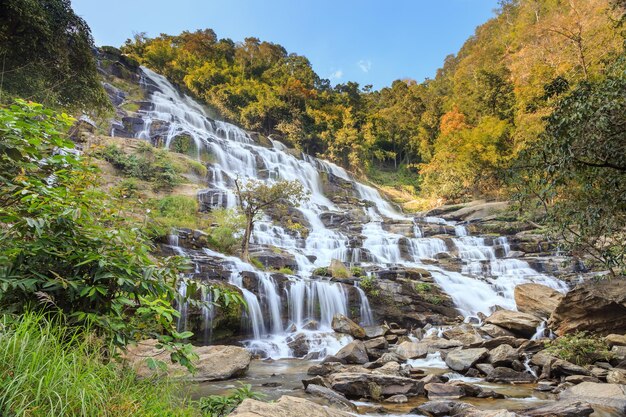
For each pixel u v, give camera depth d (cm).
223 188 2823
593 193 841
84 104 1786
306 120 5666
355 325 1302
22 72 1474
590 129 700
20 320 300
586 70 2830
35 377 234
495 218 2966
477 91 4794
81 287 318
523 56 3678
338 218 2977
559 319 1195
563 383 779
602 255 910
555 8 4381
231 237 1767
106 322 322
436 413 619
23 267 308
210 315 1179
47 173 351
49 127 331
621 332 1091
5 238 311
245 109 5238
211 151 3294
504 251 2431
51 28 1565
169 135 3172
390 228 2888
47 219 312
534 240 2422
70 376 249
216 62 6800
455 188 3891
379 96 8269
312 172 3972
